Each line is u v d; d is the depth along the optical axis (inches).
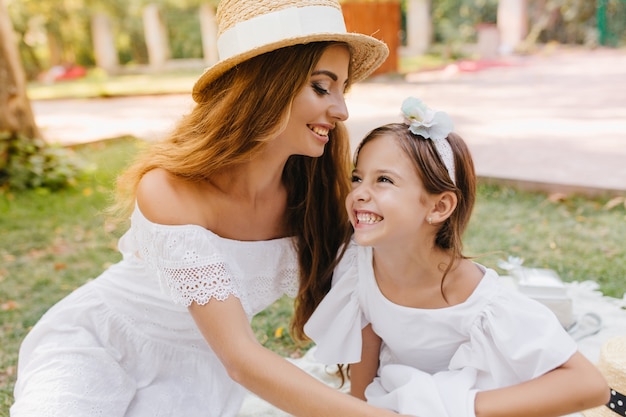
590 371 58.0
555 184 178.1
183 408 71.6
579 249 137.3
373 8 478.6
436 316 64.6
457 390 59.9
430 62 593.3
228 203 66.7
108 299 72.4
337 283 70.9
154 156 65.4
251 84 59.1
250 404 89.4
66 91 543.2
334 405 54.8
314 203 72.0
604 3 634.2
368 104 357.4
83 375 67.2
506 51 618.5
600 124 269.6
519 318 60.7
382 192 61.4
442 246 64.9
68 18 701.3
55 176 213.2
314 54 58.5
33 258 152.2
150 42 712.4
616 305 109.9
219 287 61.3
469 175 64.4
